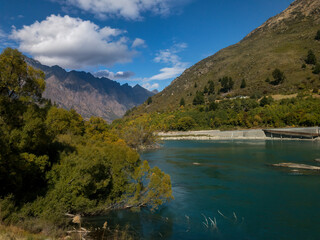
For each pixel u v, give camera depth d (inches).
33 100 904.9
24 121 748.6
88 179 776.9
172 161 2054.6
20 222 562.3
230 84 7347.4
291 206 890.7
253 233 682.8
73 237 554.6
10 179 644.1
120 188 934.4
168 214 851.4
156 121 5733.3
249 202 957.2
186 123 5108.3
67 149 937.5
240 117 4638.3
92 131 2294.5
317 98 4357.8
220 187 1199.6
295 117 3981.3
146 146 3309.5
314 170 1477.6
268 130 3752.5
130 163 1013.2
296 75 6274.6
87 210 786.8
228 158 2102.6
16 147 675.4
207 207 918.4
